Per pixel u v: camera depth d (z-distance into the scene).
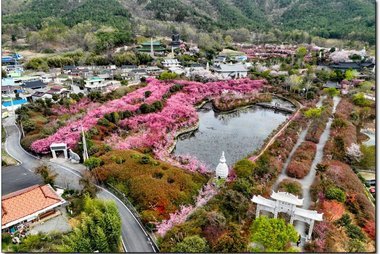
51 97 92.31
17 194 41.62
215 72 140.62
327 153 64.81
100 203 39.78
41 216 41.69
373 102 95.94
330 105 97.25
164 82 112.12
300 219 39.28
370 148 65.31
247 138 80.06
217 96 111.25
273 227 35.06
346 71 127.38
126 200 46.81
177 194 48.28
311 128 77.94
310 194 50.62
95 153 58.97
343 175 53.91
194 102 103.44
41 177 49.03
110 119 74.06
